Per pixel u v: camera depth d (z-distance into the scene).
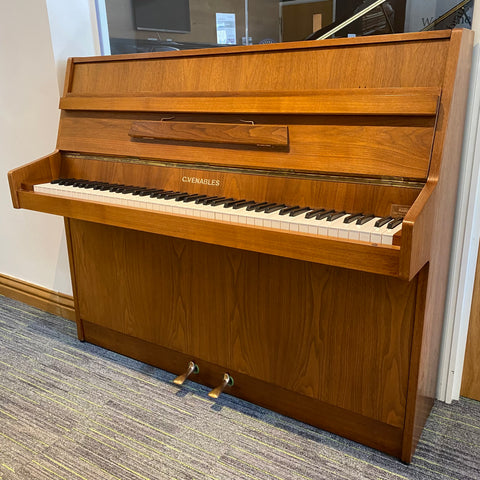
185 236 1.30
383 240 1.02
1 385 1.79
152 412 1.63
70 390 1.75
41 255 2.36
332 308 1.40
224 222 1.22
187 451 1.45
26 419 1.59
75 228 1.92
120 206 1.41
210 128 1.43
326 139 1.26
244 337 1.61
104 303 1.96
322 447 1.46
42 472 1.36
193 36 2.01
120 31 2.12
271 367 1.58
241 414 1.62
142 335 1.89
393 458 1.42
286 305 1.48
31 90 2.05
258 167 1.38
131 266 1.81
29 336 2.18
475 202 1.45
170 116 1.53
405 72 1.20
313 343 1.47
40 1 1.86
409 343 1.29
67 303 2.33
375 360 1.37
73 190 1.57
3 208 2.44
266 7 1.83
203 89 1.50
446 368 1.64
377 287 1.30
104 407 1.66
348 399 1.46
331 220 1.16
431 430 1.53
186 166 1.53
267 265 1.47
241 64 1.44
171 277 1.71
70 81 1.81
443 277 1.45
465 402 1.68
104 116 1.70
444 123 1.13
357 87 1.26
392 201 1.20
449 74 1.13
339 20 1.68
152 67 1.62
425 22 1.52
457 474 1.35
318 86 1.31
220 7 1.92
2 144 2.29
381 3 1.58
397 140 1.18
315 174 1.30
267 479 1.33
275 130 1.32
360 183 1.24
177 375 1.85
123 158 1.67
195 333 1.73
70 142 1.78
